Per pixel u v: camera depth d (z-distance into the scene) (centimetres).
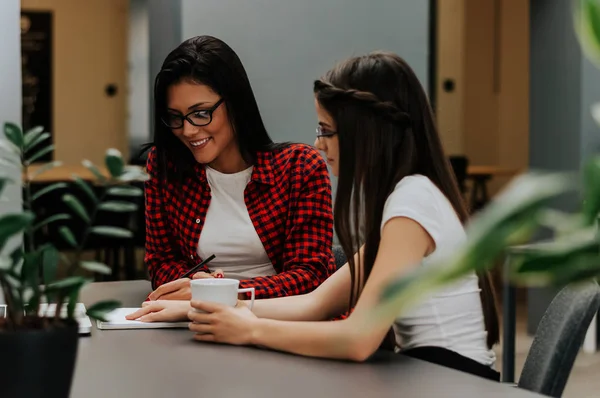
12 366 112
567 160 573
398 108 173
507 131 1060
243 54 487
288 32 497
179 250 251
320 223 239
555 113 582
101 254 795
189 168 243
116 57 1040
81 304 215
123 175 121
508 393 136
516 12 1050
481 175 948
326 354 160
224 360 159
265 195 241
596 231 46
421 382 143
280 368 153
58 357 115
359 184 172
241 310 178
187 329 191
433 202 168
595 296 154
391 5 523
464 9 1052
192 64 226
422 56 532
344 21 511
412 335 173
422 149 175
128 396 133
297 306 195
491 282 181
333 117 174
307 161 242
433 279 44
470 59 1058
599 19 47
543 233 538
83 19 1026
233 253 240
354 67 176
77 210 119
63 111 1027
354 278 176
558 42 577
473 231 44
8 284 116
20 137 130
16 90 258
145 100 909
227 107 232
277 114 497
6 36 257
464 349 171
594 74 560
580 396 425
